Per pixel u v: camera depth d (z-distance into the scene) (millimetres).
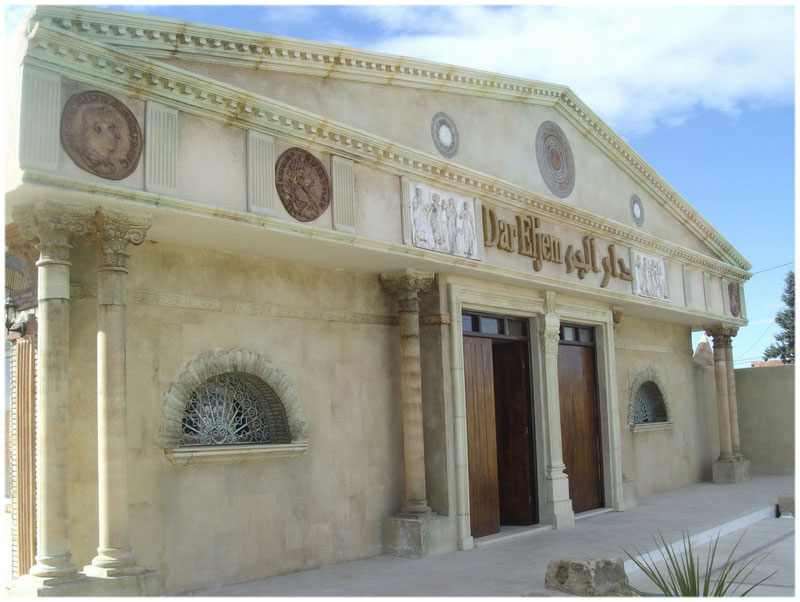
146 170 7156
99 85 6895
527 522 12766
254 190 8078
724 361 19156
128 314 8039
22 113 6324
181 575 8133
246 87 8609
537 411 13016
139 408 7992
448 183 10680
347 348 10367
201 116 7742
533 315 13070
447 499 10703
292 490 9398
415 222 10094
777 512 14531
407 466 10578
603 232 14047
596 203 14602
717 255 18844
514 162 12523
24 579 6516
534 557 10086
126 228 7145
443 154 11141
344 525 9977
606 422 14914
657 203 16703
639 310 16156
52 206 6691
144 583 6871
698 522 12727
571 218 13133
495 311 12266
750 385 20891
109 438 6941
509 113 12609
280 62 8883
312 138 8789
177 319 8469
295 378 9617
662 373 18109
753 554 10500
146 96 7246
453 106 11492
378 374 10750
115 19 7176
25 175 6270
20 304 7902
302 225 8477
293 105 9086
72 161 6633
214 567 8445
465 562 9805
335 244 8922
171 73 7316
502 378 13312
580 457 14359
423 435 10906
